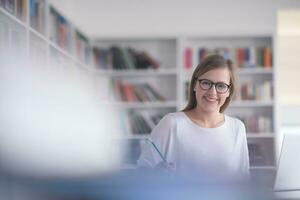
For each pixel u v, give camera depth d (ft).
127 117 15.25
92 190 1.96
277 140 14.76
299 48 16.76
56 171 1.89
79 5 15.92
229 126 5.44
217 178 2.16
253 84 15.20
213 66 5.36
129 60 15.53
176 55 15.87
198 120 5.42
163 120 5.41
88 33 15.35
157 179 2.10
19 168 1.85
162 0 15.83
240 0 15.71
